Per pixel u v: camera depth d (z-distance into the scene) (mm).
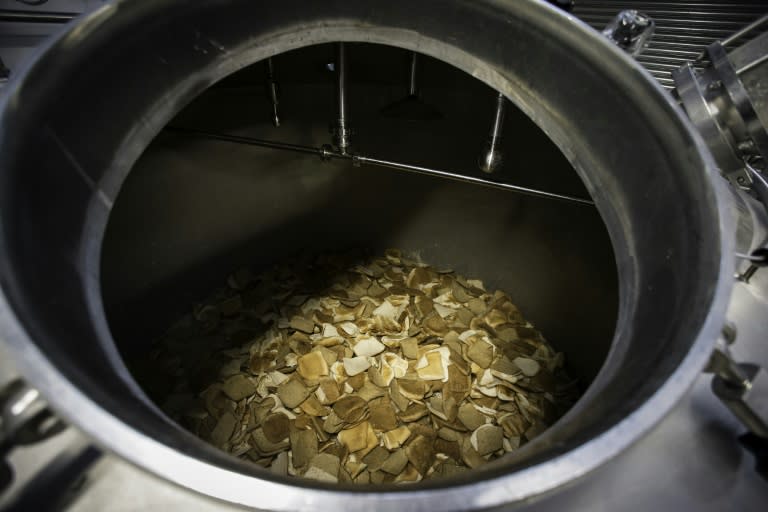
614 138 550
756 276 535
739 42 823
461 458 1154
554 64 576
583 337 1348
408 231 1650
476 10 591
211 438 1183
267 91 1125
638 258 523
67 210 433
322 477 1088
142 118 541
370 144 1361
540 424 1247
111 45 464
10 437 322
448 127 1242
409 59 1098
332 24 658
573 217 1219
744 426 417
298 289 1574
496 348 1453
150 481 353
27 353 277
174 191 1225
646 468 394
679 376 326
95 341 382
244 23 594
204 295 1535
